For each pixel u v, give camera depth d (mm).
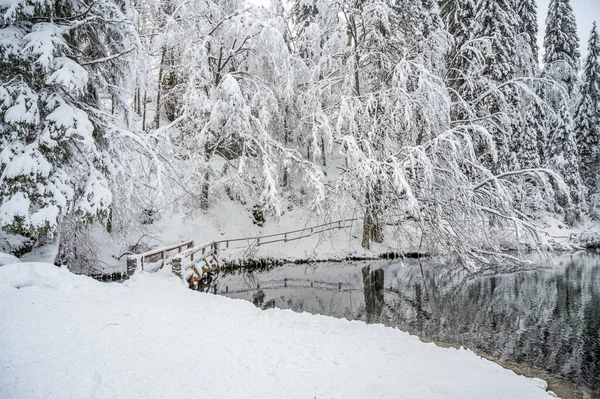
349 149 17359
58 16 11117
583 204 29484
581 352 8922
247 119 19547
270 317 8617
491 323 11133
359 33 22219
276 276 18625
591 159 31891
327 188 19625
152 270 13086
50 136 9469
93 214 10008
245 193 22375
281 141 25359
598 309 12578
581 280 17328
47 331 6238
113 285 10039
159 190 11672
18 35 9477
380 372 5945
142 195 14539
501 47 22984
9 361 5094
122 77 13078
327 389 5207
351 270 19781
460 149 16234
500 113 18625
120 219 14539
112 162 11539
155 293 9500
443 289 15906
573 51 32719
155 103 30141
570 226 30000
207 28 21172
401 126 19234
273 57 20297
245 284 17125
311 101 20578
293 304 13617
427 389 5488
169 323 7289
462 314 12125
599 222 31938
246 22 19094
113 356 5590
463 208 16797
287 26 25297
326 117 18906
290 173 23594
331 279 17938
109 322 6957
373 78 21297
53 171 9953
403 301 13945
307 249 22156
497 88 18844
